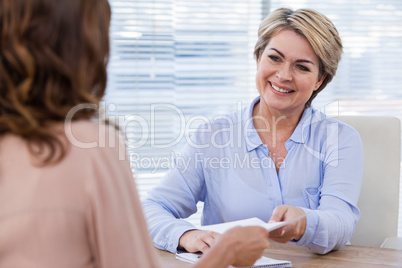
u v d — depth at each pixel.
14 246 0.70
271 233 1.38
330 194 1.66
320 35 1.63
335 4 2.89
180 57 2.70
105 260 0.73
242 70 2.77
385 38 2.96
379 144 1.94
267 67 1.69
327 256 1.46
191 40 2.71
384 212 1.92
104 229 0.72
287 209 1.45
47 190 0.70
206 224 1.85
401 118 2.99
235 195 1.77
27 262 0.69
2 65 0.71
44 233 0.69
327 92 2.91
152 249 0.79
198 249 1.44
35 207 0.70
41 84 0.72
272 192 1.74
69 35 0.72
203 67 2.73
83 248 0.72
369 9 2.93
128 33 2.61
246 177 1.77
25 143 0.73
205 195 1.86
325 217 1.48
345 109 2.94
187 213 1.83
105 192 0.73
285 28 1.66
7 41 0.70
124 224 0.74
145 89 2.65
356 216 1.66
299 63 1.66
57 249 0.70
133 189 0.77
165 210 1.70
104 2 0.78
